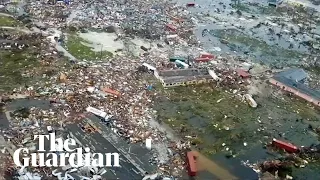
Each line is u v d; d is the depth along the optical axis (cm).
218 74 10719
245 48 12850
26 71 9669
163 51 11781
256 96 9956
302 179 7200
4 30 11675
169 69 10644
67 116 8125
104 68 10250
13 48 10725
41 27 12238
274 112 9375
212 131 8356
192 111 8994
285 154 7869
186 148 7681
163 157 7319
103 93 9112
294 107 9700
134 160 7081
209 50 12338
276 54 12656
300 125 8969
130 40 12231
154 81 10069
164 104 9144
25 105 8344
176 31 13375
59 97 8762
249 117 9031
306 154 7906
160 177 6794
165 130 8175
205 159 7469
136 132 7931
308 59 12531
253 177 7119
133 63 10750
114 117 8331
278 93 10250
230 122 8744
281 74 10956
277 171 7275
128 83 9744
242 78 10675
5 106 8231
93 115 8231
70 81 9431
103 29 12800
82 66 10181
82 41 11688
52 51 10788
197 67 10981
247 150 7875
